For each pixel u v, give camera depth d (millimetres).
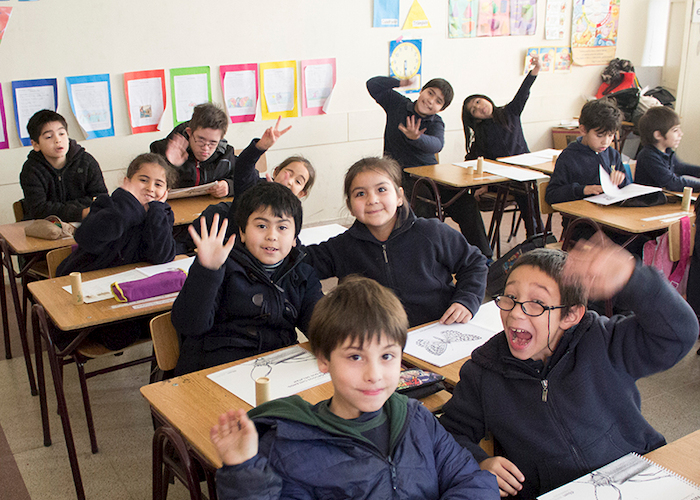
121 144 4312
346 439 1075
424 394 1512
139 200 2564
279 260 1864
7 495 2121
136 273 2389
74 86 4066
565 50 6207
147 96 4328
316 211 5234
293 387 1515
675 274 2963
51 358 1996
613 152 3717
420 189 4234
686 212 3154
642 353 1277
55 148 3375
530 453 1354
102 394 2779
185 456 1225
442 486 1183
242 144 4793
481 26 5648
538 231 4230
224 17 4488
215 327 1850
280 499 1038
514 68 5969
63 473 2234
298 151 5031
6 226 3160
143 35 4230
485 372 1401
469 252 2191
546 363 1350
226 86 4609
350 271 2223
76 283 2076
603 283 1198
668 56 6609
